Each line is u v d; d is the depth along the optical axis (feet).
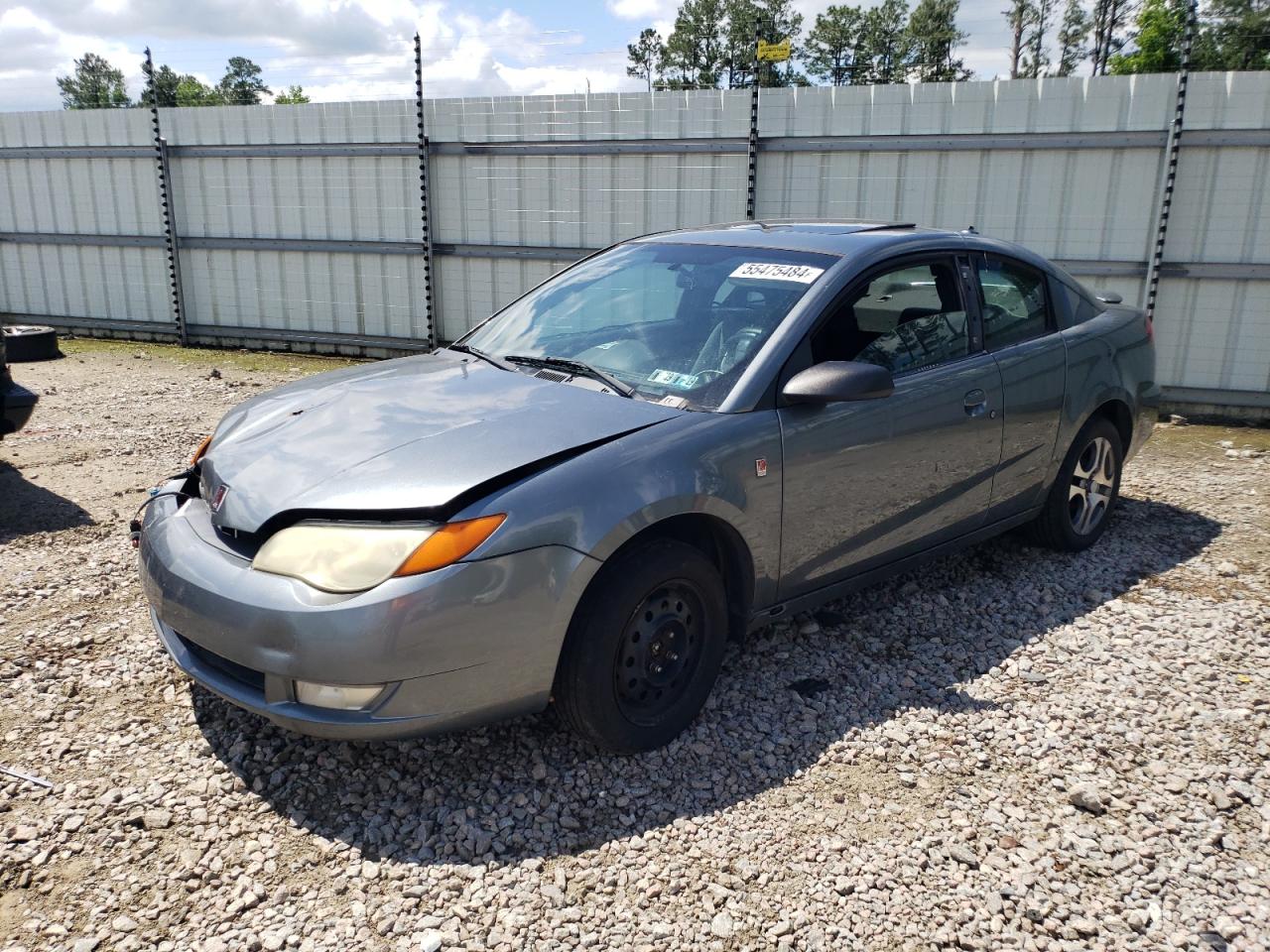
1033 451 14.49
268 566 8.98
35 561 15.42
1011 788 9.88
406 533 8.77
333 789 9.61
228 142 36.70
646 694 10.15
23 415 18.17
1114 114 26.40
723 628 10.73
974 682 12.01
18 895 8.13
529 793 9.61
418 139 33.78
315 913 8.02
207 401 28.58
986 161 27.68
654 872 8.57
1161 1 98.58
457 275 34.68
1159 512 18.79
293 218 36.52
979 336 13.73
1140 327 17.07
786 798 9.64
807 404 10.98
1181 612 14.06
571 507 9.16
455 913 8.03
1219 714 11.30
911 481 12.47
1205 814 9.52
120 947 7.61
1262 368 26.68
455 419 10.30
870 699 11.55
